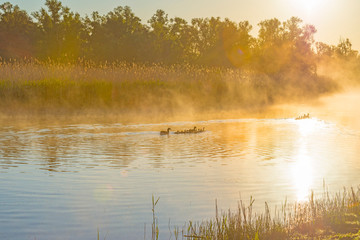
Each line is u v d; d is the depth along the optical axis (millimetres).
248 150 17438
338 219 8812
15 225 8703
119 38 95938
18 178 12336
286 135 22203
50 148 17578
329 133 22906
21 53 87375
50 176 12625
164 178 12461
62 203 10070
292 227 8547
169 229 8555
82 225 8750
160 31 105375
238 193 11008
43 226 8664
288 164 14609
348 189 11320
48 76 37781
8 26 92375
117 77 40500
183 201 10305
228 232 8086
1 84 34281
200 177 12664
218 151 17188
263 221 8695
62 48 88438
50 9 94062
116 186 11555
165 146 18328
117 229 8539
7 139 19906
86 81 38156
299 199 10492
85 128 24281
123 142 19359
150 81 40562
